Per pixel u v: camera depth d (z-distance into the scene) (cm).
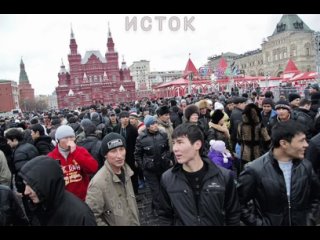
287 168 254
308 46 8200
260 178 254
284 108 513
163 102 1662
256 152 512
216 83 2952
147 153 547
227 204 242
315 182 260
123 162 310
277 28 9138
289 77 3134
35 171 206
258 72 10331
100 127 891
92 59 8319
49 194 207
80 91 8119
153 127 549
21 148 475
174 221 246
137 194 734
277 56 9112
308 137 535
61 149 402
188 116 562
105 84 8175
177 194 238
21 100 12788
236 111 679
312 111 671
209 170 241
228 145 546
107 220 293
